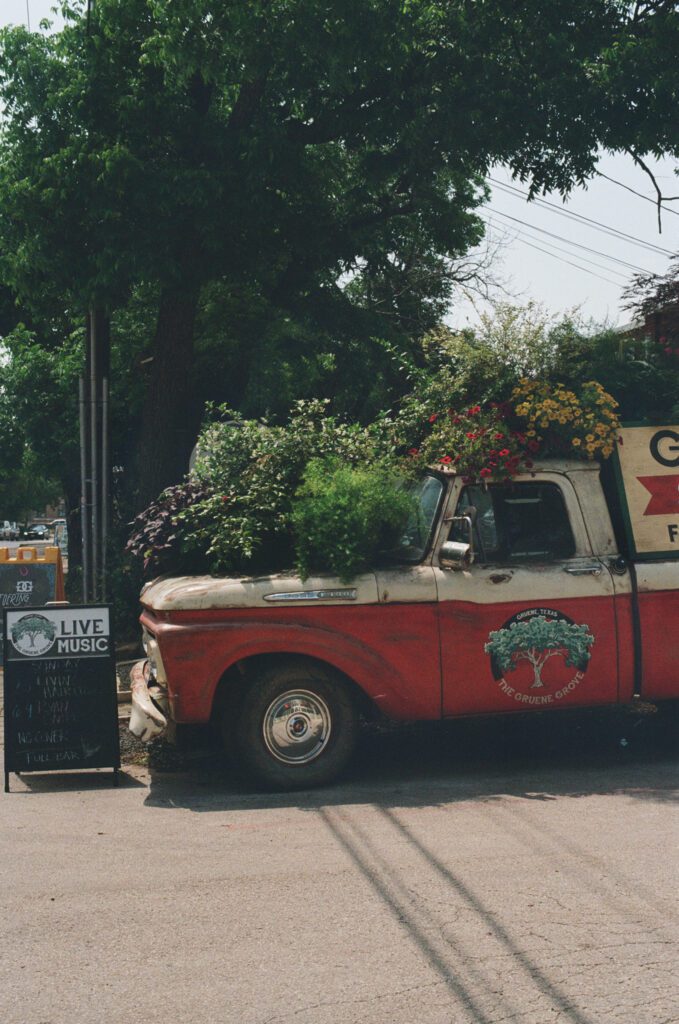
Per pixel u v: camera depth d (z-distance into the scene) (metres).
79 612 6.85
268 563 7.06
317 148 15.98
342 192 16.17
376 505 6.66
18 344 18.23
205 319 17.27
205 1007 3.48
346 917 4.25
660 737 7.62
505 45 13.34
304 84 13.42
